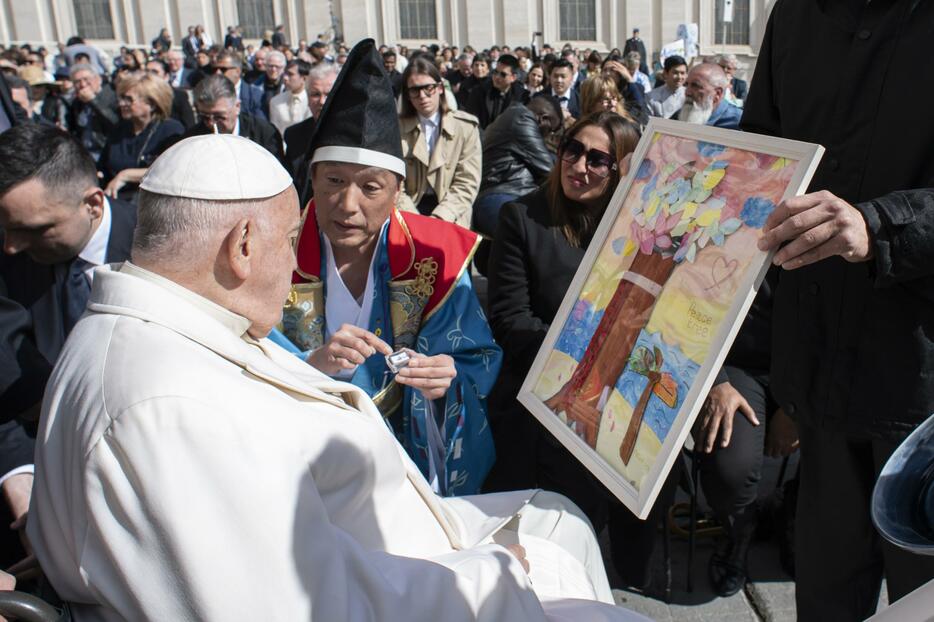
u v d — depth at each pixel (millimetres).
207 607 1230
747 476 2730
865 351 1859
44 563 1439
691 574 2941
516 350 2781
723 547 2994
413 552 1676
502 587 1559
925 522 1086
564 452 2756
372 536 1591
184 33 27484
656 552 3168
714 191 1700
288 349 2367
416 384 2209
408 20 27734
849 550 2080
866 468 2012
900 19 1740
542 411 2066
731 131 1705
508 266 2857
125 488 1255
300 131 5621
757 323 2834
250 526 1259
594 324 1976
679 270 1727
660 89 8906
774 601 2908
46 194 2314
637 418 1733
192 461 1263
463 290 2553
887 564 2002
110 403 1292
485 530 2004
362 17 27484
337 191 2283
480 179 5332
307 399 1585
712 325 1596
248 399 1364
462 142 5281
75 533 1306
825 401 1943
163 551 1239
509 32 27625
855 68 1803
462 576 1525
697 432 2738
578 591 1920
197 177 1470
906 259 1604
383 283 2502
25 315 2273
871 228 1576
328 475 1462
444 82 5820
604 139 2691
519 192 4930
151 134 5844
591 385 1924
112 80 13828
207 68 13523
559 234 2824
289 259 1592
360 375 2438
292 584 1267
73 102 9344
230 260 1496
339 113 2273
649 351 1747
